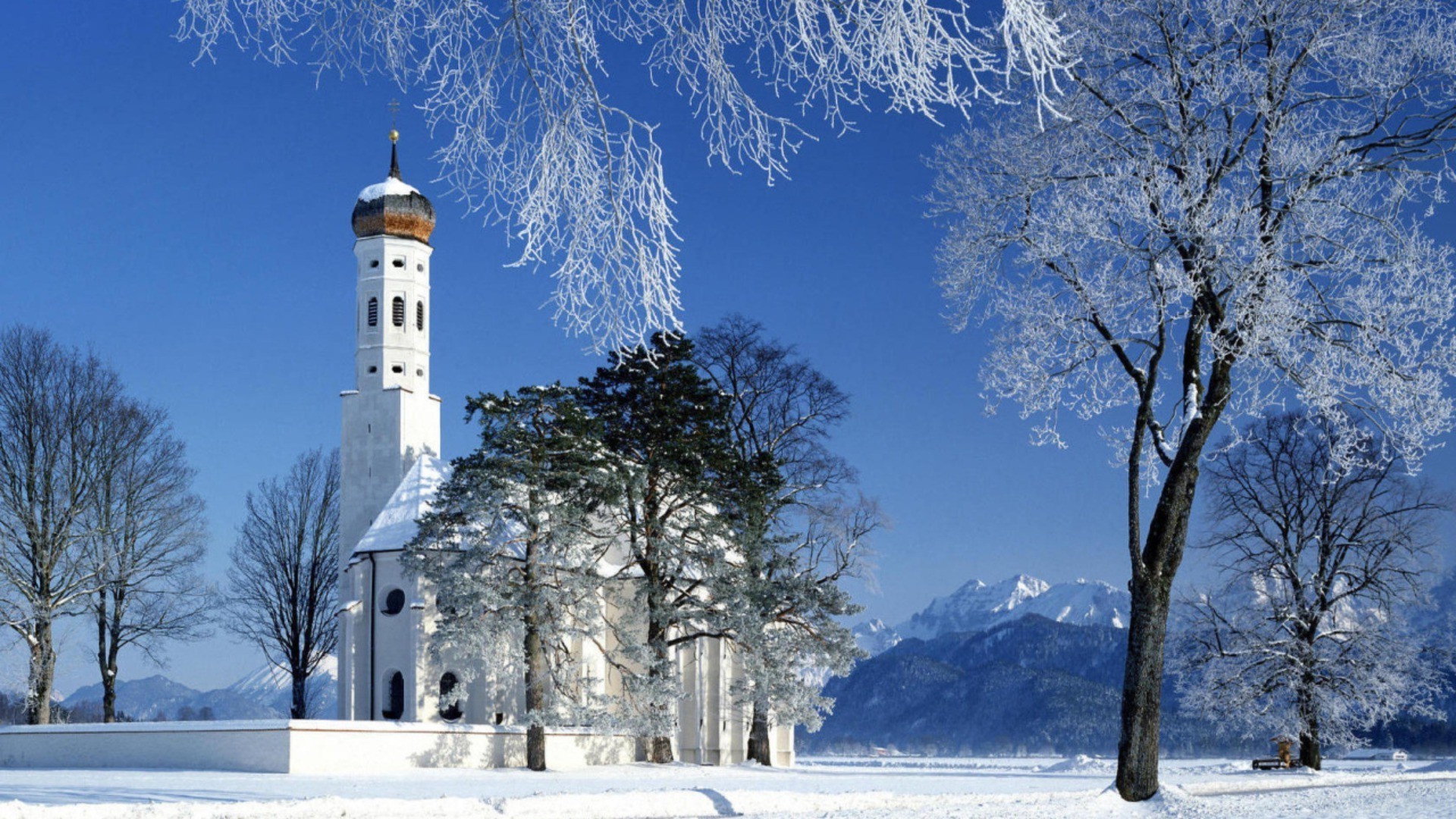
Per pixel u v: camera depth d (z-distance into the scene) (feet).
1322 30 68.44
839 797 86.33
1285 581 180.34
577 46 23.24
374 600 207.72
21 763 161.58
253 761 147.95
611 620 213.25
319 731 149.07
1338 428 74.79
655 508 183.21
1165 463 80.12
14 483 186.09
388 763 156.76
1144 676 80.53
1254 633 179.11
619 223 23.95
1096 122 71.15
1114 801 79.36
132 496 193.88
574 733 185.16
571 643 204.74
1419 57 69.92
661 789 86.63
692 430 183.83
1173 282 69.10
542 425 172.65
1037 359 76.54
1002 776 164.14
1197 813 76.38
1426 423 69.67
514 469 167.32
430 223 253.44
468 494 166.91
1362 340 69.97
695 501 181.16
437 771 158.10
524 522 167.12
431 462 226.58
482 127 24.03
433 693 197.47
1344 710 173.47
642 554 180.75
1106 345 77.10
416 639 197.16
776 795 85.92
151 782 115.75
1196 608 183.21
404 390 242.78
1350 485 174.09
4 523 184.55
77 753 159.02
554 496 175.01
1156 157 69.72
